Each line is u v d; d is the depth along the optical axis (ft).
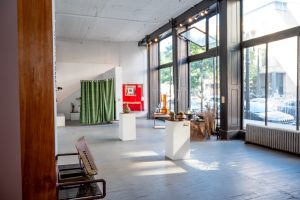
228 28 24.32
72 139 25.58
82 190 6.25
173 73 35.06
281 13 20.75
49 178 4.52
